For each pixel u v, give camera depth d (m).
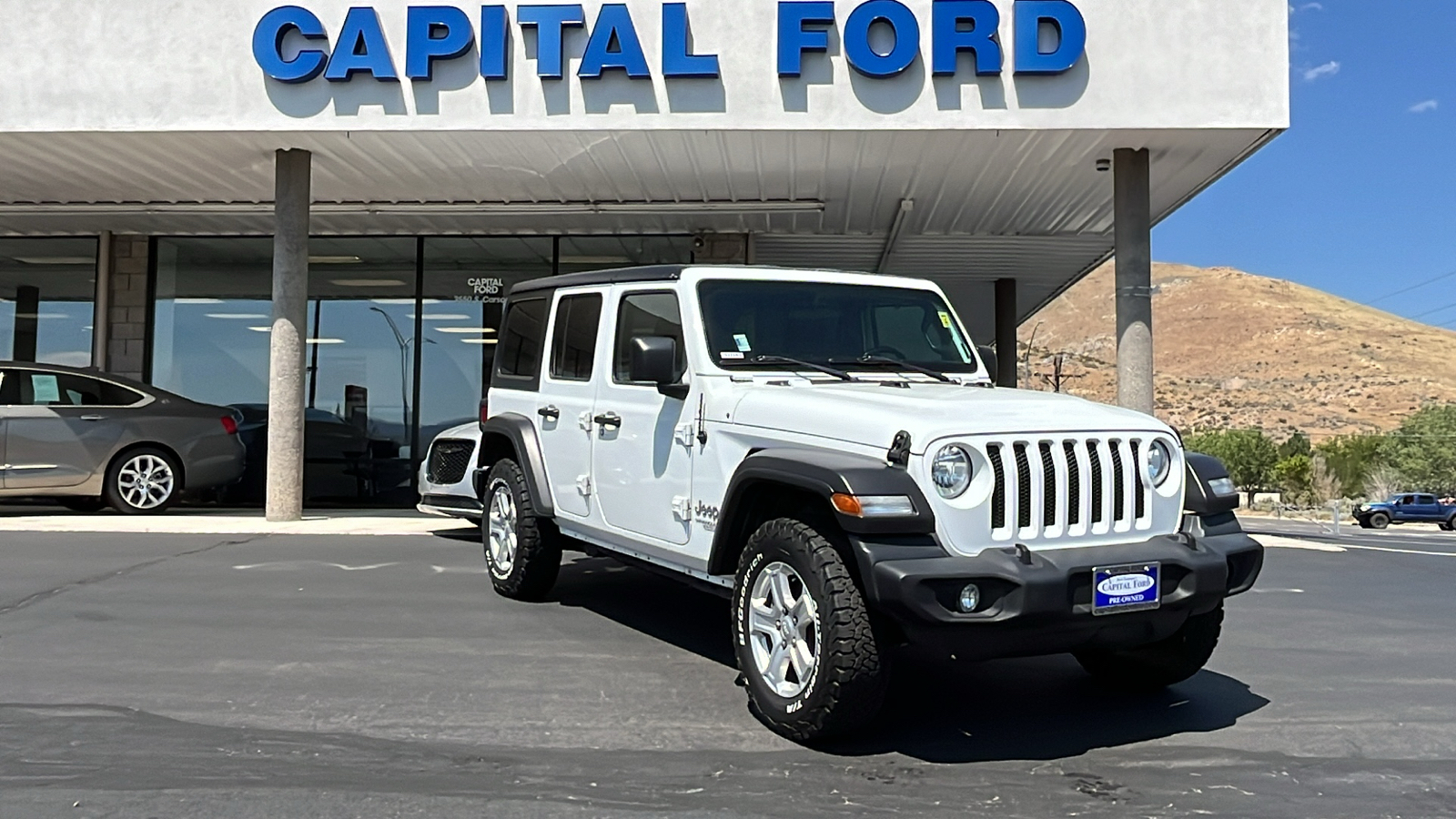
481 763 3.63
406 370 14.23
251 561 8.05
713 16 9.59
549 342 6.15
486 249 14.32
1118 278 10.37
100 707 4.23
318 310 14.35
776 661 3.98
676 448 4.81
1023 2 9.44
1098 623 3.72
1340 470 68.69
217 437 11.61
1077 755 3.79
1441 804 3.34
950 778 3.54
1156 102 9.45
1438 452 62.50
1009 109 9.50
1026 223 14.22
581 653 5.20
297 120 9.76
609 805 3.27
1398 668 5.13
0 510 12.00
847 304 5.16
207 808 3.21
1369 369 148.62
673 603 6.49
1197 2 9.44
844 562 3.80
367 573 7.50
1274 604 6.91
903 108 9.55
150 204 12.77
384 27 9.69
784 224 13.97
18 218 13.48
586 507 5.62
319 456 14.15
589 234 14.30
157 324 14.45
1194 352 178.50
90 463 10.80
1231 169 10.91
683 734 3.97
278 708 4.24
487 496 6.80
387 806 3.24
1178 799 3.37
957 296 21.89
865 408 4.00
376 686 4.57
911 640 3.61
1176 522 4.12
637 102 9.63
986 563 3.59
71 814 3.14
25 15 9.86
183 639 5.41
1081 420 3.99
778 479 3.91
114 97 9.82
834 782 3.49
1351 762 3.75
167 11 9.84
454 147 10.34
